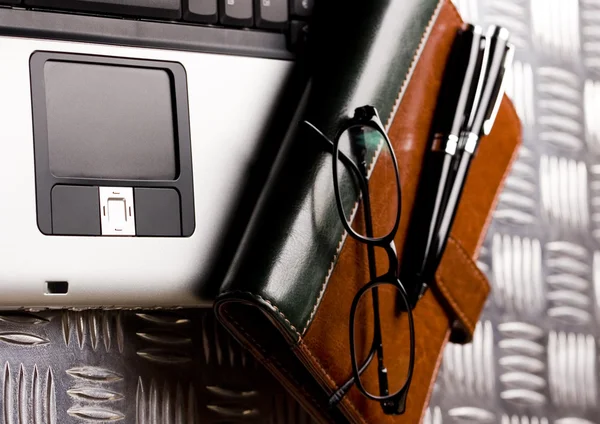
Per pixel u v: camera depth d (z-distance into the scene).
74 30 0.99
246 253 0.95
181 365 1.03
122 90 1.01
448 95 1.14
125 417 0.99
